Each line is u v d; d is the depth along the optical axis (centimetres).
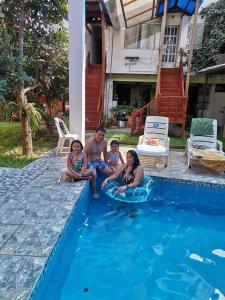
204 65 1105
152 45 1197
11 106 639
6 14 632
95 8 962
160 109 938
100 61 1416
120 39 1201
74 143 428
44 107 873
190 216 416
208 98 1323
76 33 579
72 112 630
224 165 500
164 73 1127
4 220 293
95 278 272
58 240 259
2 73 569
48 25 722
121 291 256
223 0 1023
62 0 644
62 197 362
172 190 494
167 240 348
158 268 292
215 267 296
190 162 550
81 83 608
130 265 296
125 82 1418
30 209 322
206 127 641
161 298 249
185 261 306
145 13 1042
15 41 675
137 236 356
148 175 504
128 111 1256
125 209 428
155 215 415
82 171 436
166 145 602
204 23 1155
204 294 255
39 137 891
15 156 657
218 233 370
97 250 320
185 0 1027
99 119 1034
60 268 266
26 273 206
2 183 415
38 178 441
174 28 1189
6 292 185
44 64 764
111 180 474
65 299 242
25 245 245
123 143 821
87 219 394
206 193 475
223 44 1034
